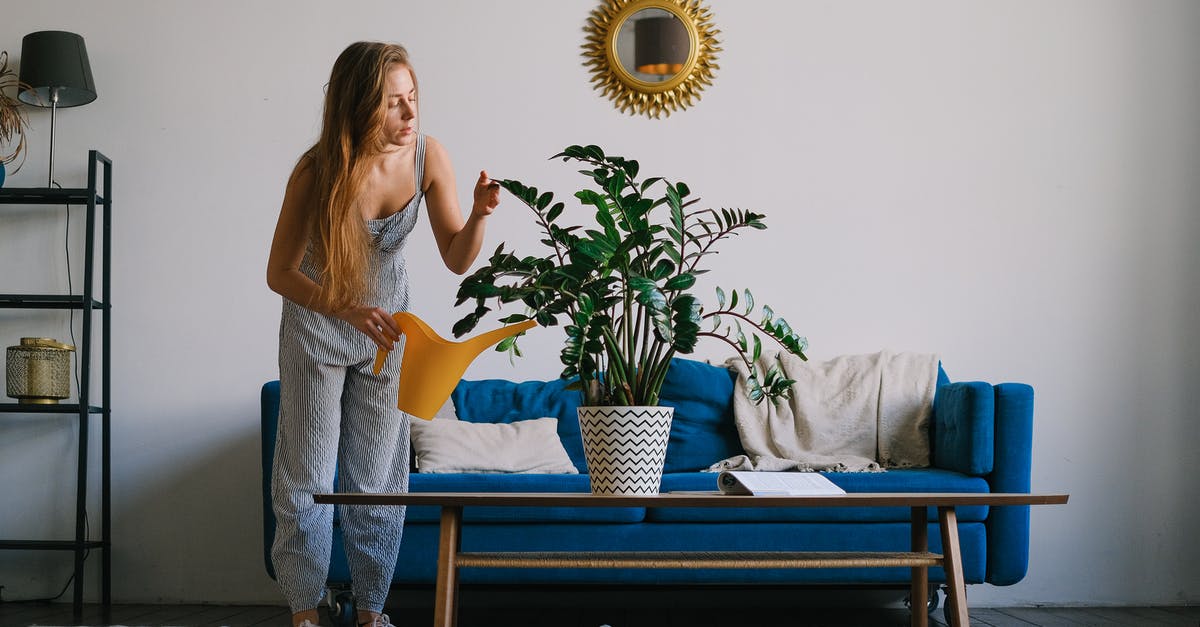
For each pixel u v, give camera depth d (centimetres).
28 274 351
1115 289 349
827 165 356
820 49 360
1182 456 342
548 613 317
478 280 170
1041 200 353
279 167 354
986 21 359
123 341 347
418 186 204
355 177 186
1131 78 355
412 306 351
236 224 351
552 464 297
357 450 213
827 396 317
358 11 360
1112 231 351
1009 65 358
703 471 311
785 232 354
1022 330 348
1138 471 342
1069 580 336
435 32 360
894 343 349
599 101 358
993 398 278
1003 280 351
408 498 158
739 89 359
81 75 341
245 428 344
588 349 169
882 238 353
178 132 354
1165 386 345
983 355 348
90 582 338
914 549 192
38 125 354
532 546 270
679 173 356
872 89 358
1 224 351
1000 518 273
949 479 273
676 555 173
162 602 338
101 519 340
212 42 358
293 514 204
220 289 349
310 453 204
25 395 325
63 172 353
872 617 305
